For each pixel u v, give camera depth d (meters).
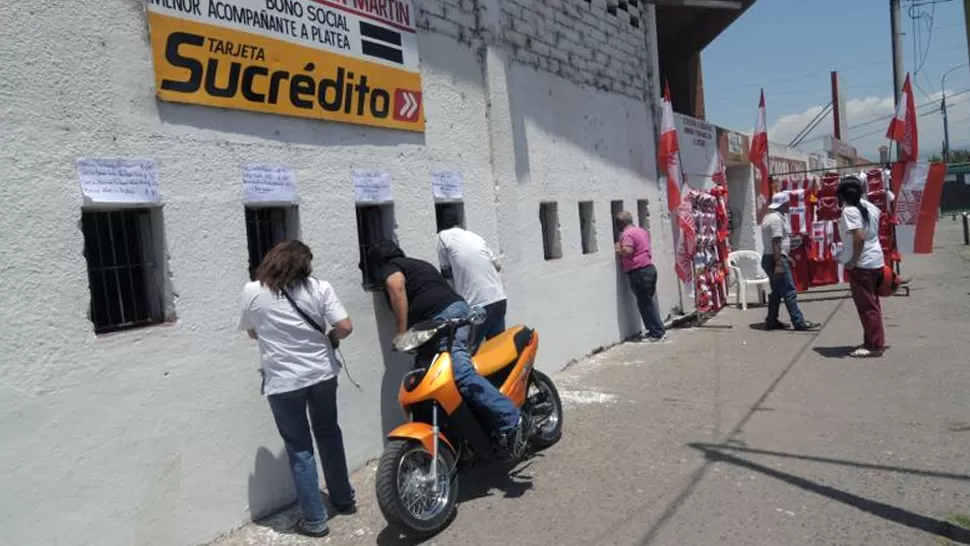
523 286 7.95
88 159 3.93
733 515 4.50
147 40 4.25
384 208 6.11
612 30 10.64
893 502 4.55
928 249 12.92
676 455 5.62
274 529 4.66
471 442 4.85
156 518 4.16
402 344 4.76
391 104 6.06
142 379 4.12
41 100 3.74
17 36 3.66
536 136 8.46
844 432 5.93
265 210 5.22
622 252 10.14
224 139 4.67
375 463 5.73
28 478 3.59
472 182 7.21
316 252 5.30
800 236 13.63
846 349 9.04
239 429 4.68
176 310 4.33
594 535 4.37
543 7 8.78
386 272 5.27
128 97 4.14
